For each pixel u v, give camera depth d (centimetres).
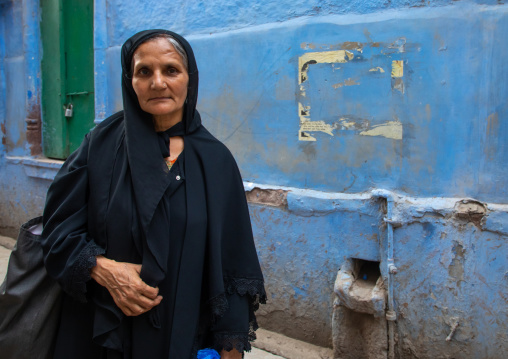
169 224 150
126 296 142
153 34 148
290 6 296
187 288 152
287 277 310
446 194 254
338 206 283
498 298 243
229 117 329
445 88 250
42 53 516
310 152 296
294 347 305
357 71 274
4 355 167
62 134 504
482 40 238
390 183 270
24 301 162
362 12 271
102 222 150
